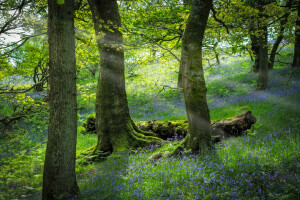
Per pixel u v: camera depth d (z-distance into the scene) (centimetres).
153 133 921
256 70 2058
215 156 613
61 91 459
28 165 737
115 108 825
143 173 570
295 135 707
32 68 1908
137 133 860
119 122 828
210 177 496
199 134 669
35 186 598
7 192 550
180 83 1912
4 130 1205
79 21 1041
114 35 802
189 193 457
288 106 1027
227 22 906
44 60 1812
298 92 1230
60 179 466
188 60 662
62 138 463
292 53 2548
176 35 1465
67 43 459
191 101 666
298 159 514
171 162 625
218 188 450
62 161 466
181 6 1274
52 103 464
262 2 1254
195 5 635
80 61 1266
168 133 924
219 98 1544
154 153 742
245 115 838
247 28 920
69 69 464
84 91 1238
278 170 477
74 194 483
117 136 823
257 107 1116
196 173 529
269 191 413
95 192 507
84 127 1237
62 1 300
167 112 1512
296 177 430
